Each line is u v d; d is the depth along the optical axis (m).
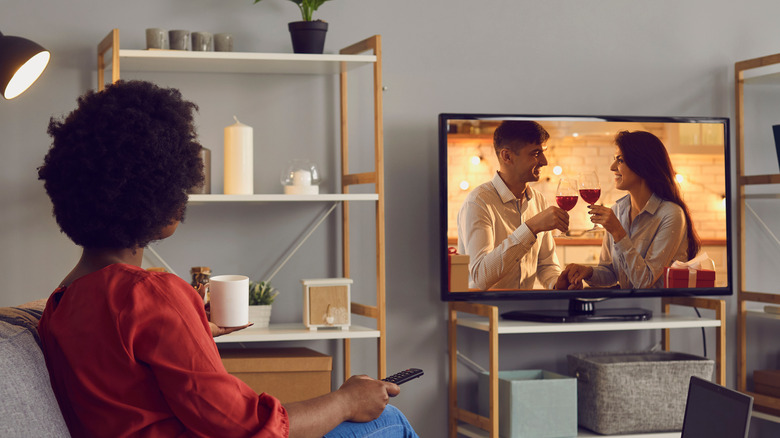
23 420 0.92
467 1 2.94
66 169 1.08
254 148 2.76
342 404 1.23
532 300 2.93
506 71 2.96
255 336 2.37
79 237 1.12
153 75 2.69
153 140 1.09
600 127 2.84
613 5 3.06
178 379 0.99
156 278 1.05
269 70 2.70
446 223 2.73
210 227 2.72
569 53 3.02
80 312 1.04
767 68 3.21
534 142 2.78
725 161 2.94
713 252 2.93
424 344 2.88
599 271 2.83
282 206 2.78
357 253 2.83
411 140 2.88
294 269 2.78
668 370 2.69
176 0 2.70
